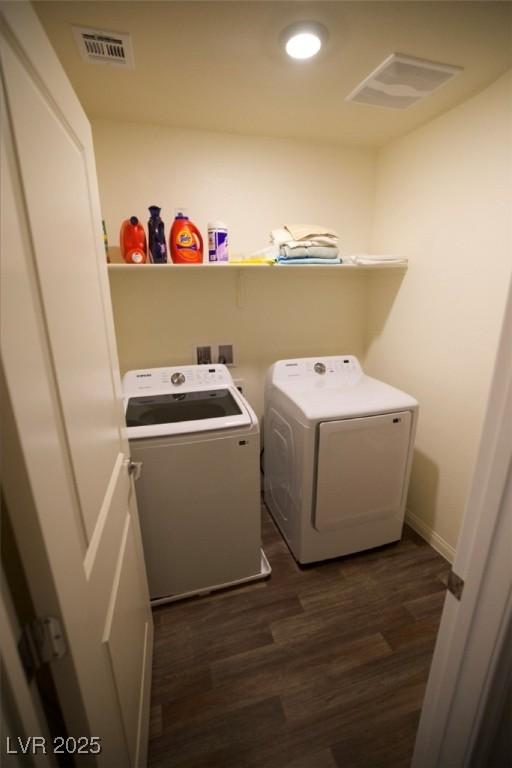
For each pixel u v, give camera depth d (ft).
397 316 6.91
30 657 1.57
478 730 2.13
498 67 4.30
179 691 4.18
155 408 5.77
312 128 6.02
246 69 4.29
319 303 7.59
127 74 4.37
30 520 1.46
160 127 5.84
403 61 4.13
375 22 3.52
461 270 5.37
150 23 3.50
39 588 1.54
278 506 6.81
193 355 7.04
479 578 1.88
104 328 3.05
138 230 5.50
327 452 5.30
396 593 5.49
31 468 1.44
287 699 4.08
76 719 1.84
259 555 5.61
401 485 5.98
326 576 5.82
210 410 5.76
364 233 7.45
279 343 7.55
